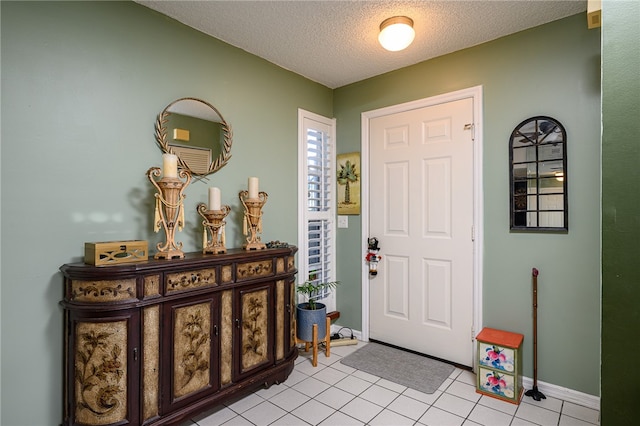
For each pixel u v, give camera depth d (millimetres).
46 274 1660
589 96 2078
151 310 1666
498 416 1966
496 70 2422
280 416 1962
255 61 2670
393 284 2980
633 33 670
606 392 673
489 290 2447
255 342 2152
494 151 2430
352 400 2133
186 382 1793
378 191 3084
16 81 1577
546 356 2219
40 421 1638
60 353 1694
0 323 1543
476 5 2023
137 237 1978
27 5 1606
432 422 1909
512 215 2334
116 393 1561
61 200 1705
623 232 665
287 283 2389
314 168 3197
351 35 2379
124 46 1935
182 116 2193
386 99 3016
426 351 2771
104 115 1854
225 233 2438
